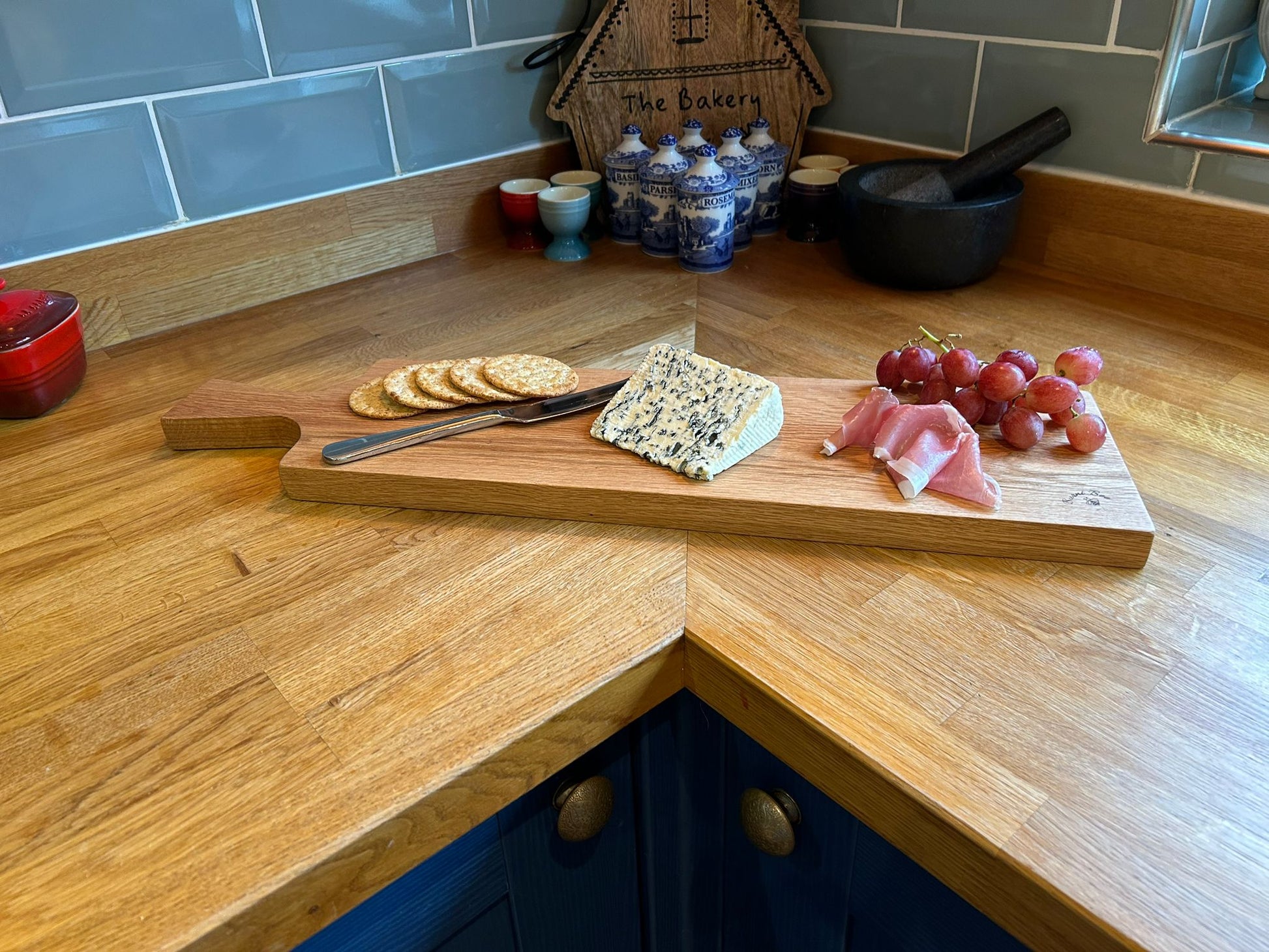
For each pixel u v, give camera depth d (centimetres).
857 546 70
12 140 95
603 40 125
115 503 78
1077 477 71
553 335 103
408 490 75
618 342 101
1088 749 52
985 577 66
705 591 65
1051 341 97
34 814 51
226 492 79
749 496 69
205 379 97
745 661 59
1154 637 60
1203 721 54
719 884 81
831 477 71
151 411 92
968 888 50
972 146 121
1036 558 67
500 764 54
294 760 53
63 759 54
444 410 82
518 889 69
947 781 51
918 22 120
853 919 67
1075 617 62
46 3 92
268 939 48
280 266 116
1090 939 45
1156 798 49
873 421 74
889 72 126
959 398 76
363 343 103
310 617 64
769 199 130
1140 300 107
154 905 46
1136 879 45
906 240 105
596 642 61
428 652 61
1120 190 107
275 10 105
